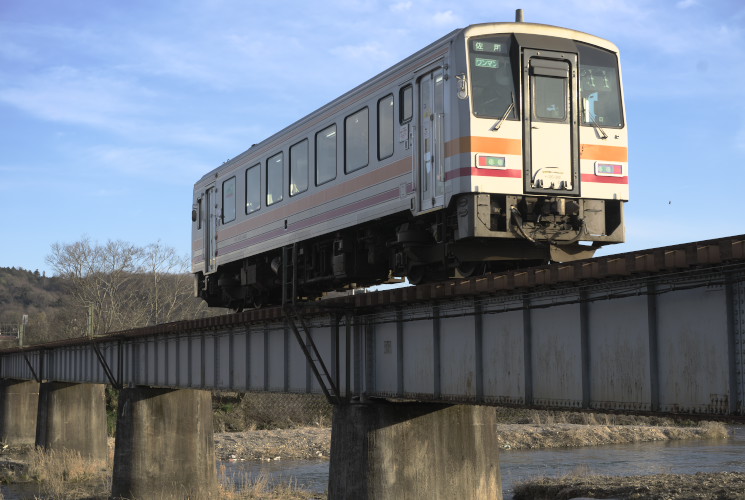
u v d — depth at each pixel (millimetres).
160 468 28609
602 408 10688
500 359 12688
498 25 14945
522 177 14578
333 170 19000
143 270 79312
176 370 26344
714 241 8766
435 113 15227
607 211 15484
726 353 8953
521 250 14953
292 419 60312
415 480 15906
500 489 17078
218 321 22000
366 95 17688
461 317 13641
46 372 43000
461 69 14586
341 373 16844
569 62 15156
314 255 20641
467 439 16562
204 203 28000
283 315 17859
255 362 20984
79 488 32938
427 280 16375
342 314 16234
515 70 14828
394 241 17312
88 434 43094
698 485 28594
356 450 15781
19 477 36125
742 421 8812
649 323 9930
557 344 11516
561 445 48500
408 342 15078
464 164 14352
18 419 52094
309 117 20297
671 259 9203
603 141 15320
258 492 29922
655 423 59000
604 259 10156
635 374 10188
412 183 15844
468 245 14797
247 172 24188
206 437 29547
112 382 30750
